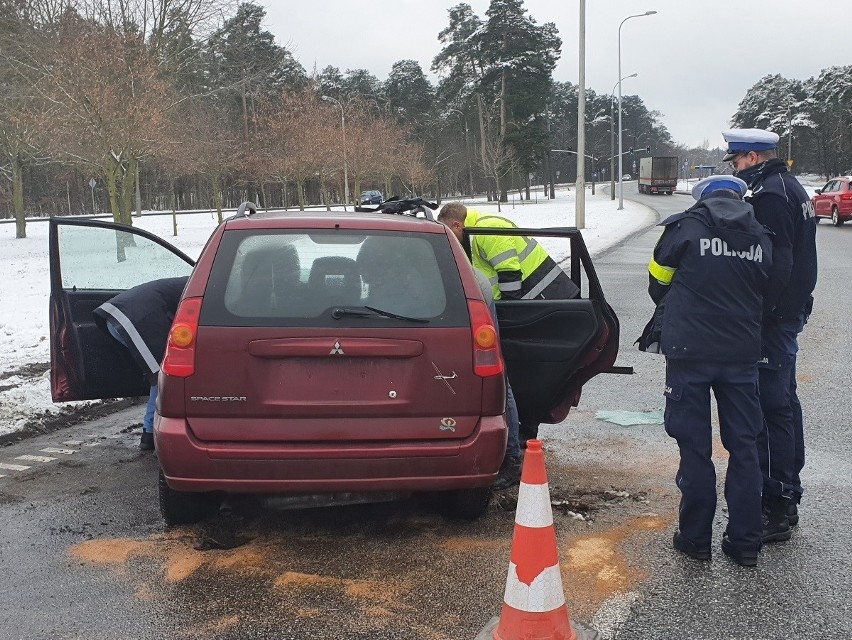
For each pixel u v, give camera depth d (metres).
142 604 3.34
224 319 3.60
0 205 73.44
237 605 3.32
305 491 3.62
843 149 88.31
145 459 5.44
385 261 3.82
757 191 3.97
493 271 5.20
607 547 3.87
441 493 4.31
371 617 3.21
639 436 5.74
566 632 2.92
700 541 3.73
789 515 4.12
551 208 59.03
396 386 3.65
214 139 42.19
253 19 61.53
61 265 5.29
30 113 24.06
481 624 3.14
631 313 11.31
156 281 5.18
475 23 78.31
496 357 3.76
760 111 107.38
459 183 96.00
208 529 4.13
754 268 3.67
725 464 5.11
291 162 44.97
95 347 5.45
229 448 3.56
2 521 4.30
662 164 81.19
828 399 6.64
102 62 21.58
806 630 3.10
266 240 3.82
